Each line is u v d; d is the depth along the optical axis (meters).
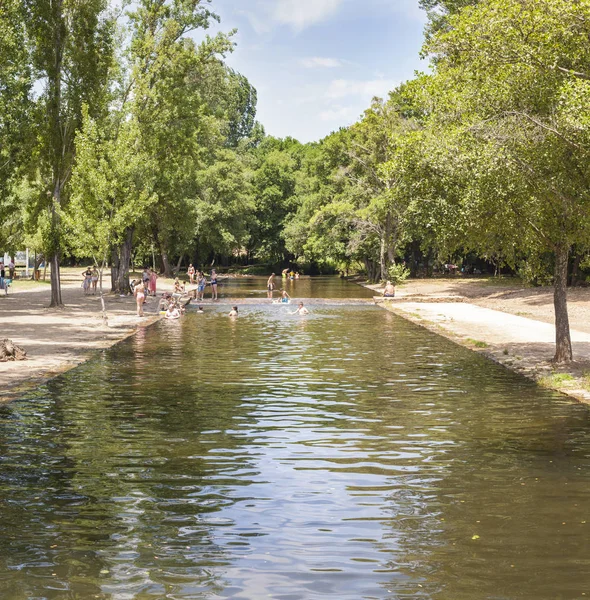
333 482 9.82
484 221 19.62
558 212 19.00
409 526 8.11
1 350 21.17
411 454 11.30
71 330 29.70
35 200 39.88
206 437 12.39
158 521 8.26
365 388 17.28
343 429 13.02
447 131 20.14
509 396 16.31
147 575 6.77
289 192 117.94
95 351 23.89
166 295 40.69
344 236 75.62
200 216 83.94
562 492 9.37
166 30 49.81
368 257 81.19
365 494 9.29
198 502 8.95
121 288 53.47
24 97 36.72
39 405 15.12
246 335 29.44
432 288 63.34
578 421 13.77
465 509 8.71
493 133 18.19
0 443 11.94
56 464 10.70
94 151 35.31
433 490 9.47
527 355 22.39
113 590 6.45
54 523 8.18
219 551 7.38
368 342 26.92
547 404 15.40
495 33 18.59
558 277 20.67
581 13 17.31
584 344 24.69
